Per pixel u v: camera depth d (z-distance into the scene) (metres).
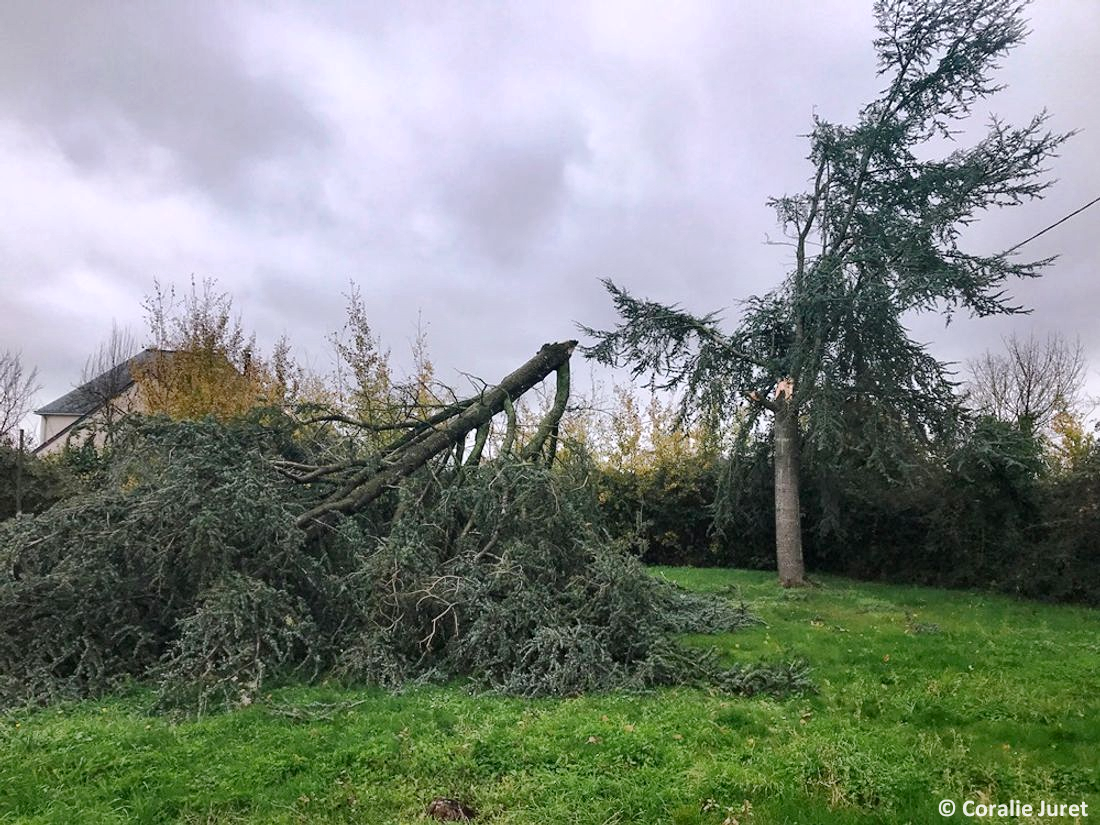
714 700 6.05
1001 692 6.44
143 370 18.70
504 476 8.86
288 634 6.55
